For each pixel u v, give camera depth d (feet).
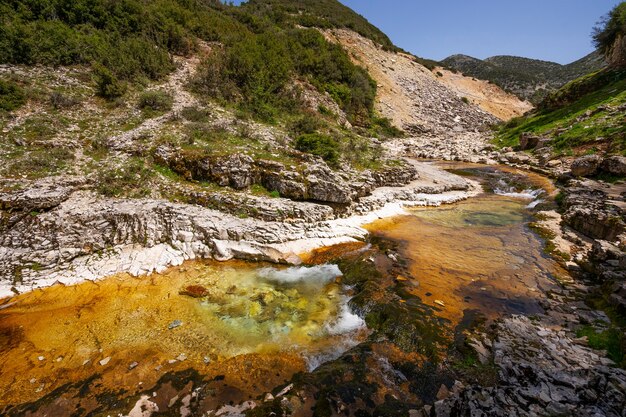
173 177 56.59
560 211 59.16
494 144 128.36
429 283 36.86
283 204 52.49
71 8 86.33
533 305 32.30
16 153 52.54
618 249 37.52
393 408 21.67
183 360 26.71
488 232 52.75
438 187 75.82
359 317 32.24
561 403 19.13
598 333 26.91
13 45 72.95
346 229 51.37
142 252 42.55
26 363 26.50
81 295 35.40
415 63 221.05
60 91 70.23
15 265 37.76
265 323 31.24
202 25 112.16
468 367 24.45
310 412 21.57
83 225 43.16
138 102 74.95
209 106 82.33
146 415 21.76
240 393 23.49
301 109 102.73
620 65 119.03
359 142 94.73
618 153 71.56
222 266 41.96
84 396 23.38
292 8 205.05
